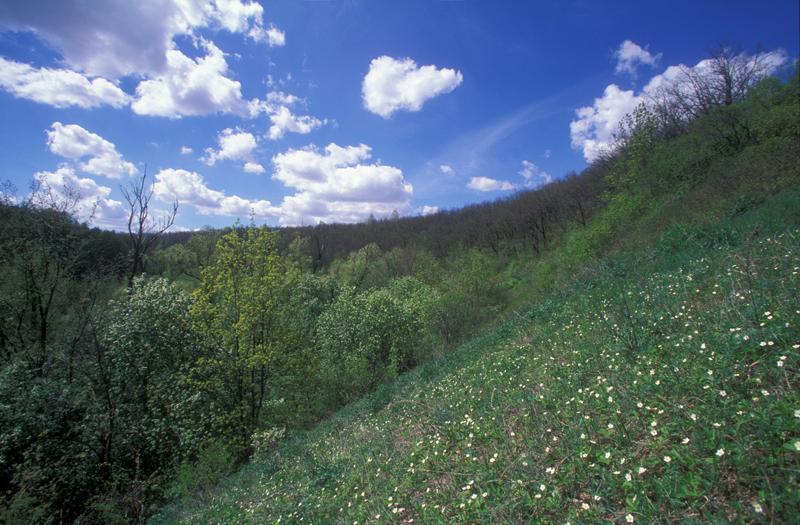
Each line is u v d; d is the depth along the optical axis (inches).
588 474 137.6
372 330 997.8
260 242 833.5
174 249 1407.5
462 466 191.5
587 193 2015.3
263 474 385.7
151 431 662.5
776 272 222.5
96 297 775.7
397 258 2389.3
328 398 861.8
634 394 173.0
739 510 96.8
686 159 941.2
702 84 1079.0
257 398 821.9
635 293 354.3
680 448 126.6
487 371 355.6
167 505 522.6
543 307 547.2
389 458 251.6
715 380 149.3
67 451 596.4
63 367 703.1
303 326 992.2
